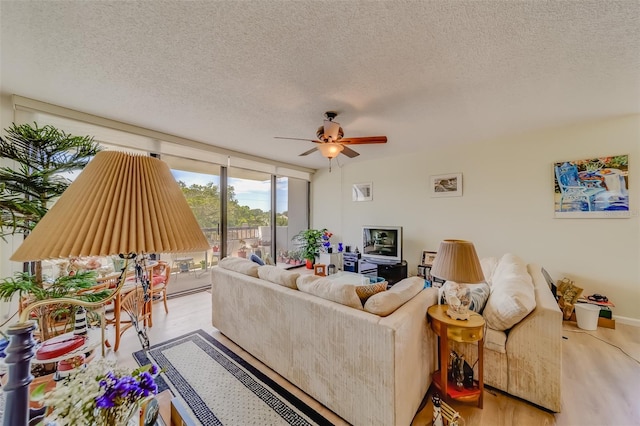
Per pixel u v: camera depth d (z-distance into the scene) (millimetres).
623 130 2748
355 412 1391
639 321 2654
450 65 1816
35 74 1921
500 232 3551
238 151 4273
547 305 1585
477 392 1540
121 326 2609
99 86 2107
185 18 1388
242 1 1281
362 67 1846
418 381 1533
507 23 1416
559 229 3115
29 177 1694
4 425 605
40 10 1311
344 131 3227
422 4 1296
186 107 2512
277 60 1766
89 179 669
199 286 4094
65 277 1893
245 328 2186
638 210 2684
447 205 4035
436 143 3809
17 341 619
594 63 1778
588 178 2930
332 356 1499
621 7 1296
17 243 2305
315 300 1619
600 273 2869
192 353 2184
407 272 4438
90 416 637
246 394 1690
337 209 5547
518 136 3389
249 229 4738
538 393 1552
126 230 647
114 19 1390
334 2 1287
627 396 1640
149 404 833
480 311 1875
